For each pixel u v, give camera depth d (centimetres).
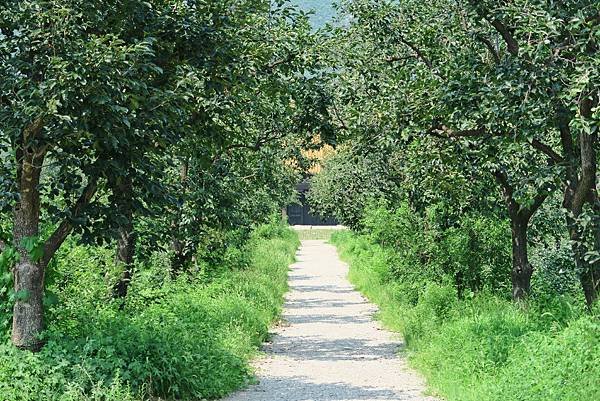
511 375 1150
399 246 2225
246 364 1534
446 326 1622
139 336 1262
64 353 1151
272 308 2423
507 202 1808
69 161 1127
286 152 2703
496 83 1376
